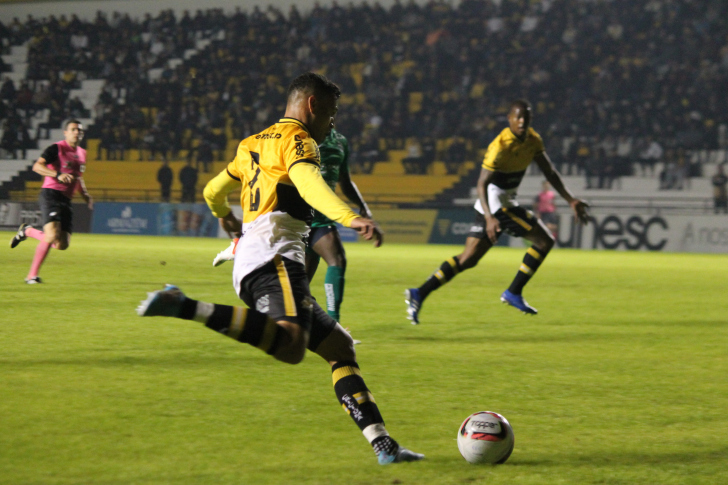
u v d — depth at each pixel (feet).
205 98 201.26
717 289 69.10
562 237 156.46
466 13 203.92
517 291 46.44
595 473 18.48
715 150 174.19
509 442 19.02
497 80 191.52
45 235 57.00
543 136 182.50
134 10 222.07
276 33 212.02
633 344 38.52
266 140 19.58
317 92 19.62
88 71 213.87
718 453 20.29
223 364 30.66
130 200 191.72
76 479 17.07
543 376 30.19
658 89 181.16
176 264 80.59
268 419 22.67
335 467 18.42
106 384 26.48
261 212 19.38
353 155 187.73
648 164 173.37
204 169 186.70
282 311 18.28
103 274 67.46
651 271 91.04
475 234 45.21
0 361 29.94
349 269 83.71
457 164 180.14
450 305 53.67
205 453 19.22
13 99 206.49
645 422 23.45
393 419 23.24
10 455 18.60
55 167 56.39
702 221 150.00
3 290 53.47
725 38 186.39
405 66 202.59
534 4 200.44
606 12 194.49
